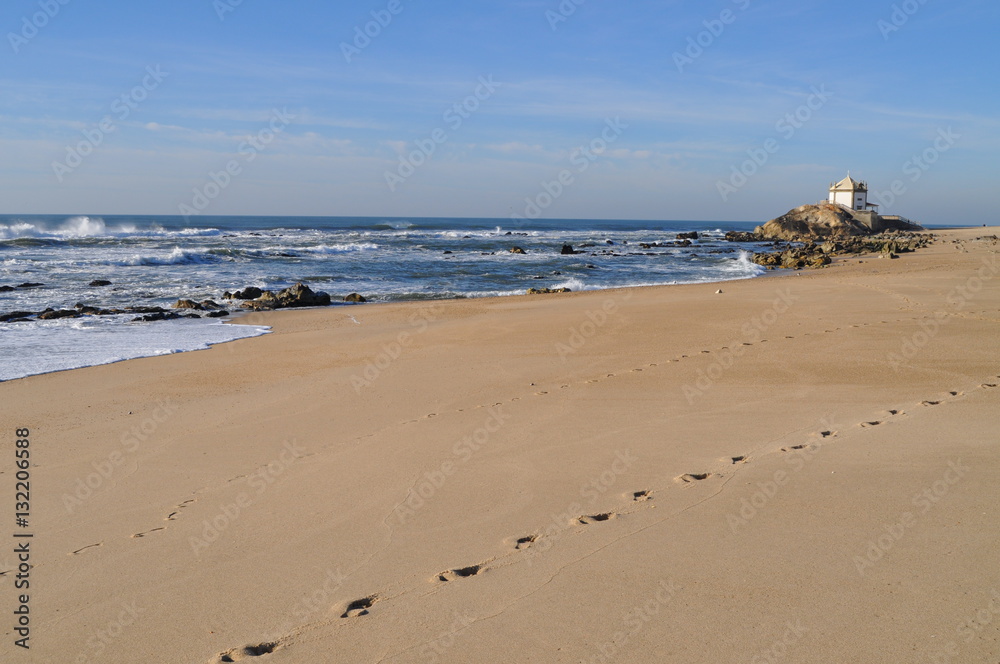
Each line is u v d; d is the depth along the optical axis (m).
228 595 4.32
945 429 6.99
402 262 40.69
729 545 4.64
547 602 4.04
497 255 47.97
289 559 4.78
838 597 3.92
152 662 3.65
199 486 6.34
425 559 4.69
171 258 35.09
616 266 40.81
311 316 19.81
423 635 3.76
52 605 4.27
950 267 32.38
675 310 17.73
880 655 3.38
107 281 26.42
